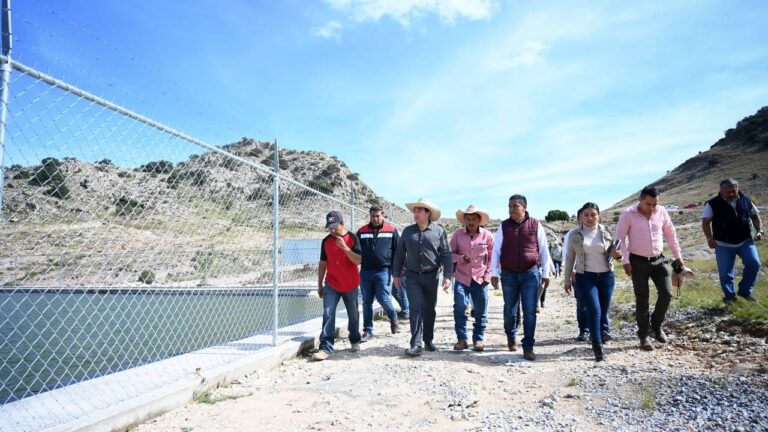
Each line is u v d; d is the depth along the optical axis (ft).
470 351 20.01
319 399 13.62
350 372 16.88
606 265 18.53
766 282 28.78
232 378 15.57
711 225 23.06
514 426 10.92
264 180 21.39
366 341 23.02
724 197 22.03
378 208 24.02
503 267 19.10
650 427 10.32
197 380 14.08
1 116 9.58
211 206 17.78
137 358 20.72
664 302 18.22
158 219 15.28
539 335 23.80
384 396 13.66
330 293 20.26
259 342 20.06
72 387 13.10
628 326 23.20
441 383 14.83
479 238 20.77
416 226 20.10
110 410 11.27
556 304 37.47
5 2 9.69
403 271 20.53
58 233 11.84
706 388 12.25
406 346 21.39
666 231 18.76
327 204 30.91
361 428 11.30
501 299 42.01
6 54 9.64
